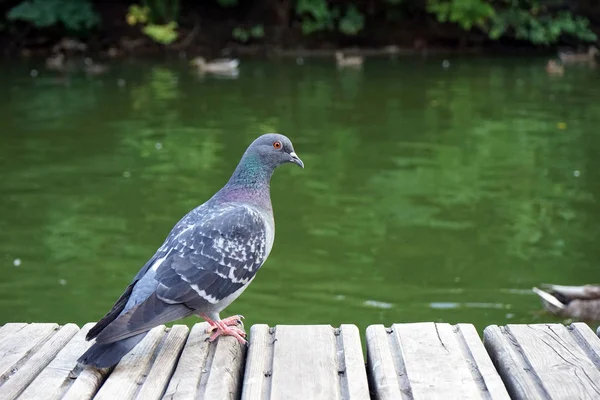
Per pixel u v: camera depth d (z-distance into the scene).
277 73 20.44
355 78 19.64
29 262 8.43
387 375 2.97
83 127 14.48
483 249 8.85
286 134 14.11
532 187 11.05
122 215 9.87
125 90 18.03
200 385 3.02
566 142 13.38
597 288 7.42
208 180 11.27
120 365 3.14
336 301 7.53
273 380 2.97
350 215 9.91
